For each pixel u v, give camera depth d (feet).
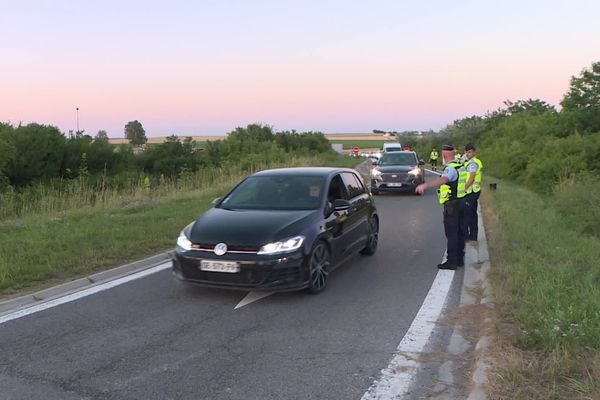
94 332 15.75
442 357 13.64
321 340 14.98
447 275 22.36
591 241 26.78
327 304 18.40
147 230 31.19
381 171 59.47
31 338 15.29
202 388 12.05
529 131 98.17
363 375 12.66
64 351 14.30
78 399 11.56
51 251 25.38
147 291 20.20
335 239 21.25
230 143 140.36
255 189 22.88
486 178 84.43
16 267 22.00
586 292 16.92
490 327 14.88
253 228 18.79
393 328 15.90
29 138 94.79
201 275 18.42
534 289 17.48
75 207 45.32
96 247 26.78
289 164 96.37
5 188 74.33
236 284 17.93
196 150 144.87
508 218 34.37
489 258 24.53
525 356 12.71
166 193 57.77
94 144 112.37
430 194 60.75
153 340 15.08
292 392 11.82
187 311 17.72
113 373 12.90
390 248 28.68
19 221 35.88
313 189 22.18
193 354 14.05
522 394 10.71
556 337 13.10
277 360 13.60
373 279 21.86
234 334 15.53
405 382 12.23
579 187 42.24
